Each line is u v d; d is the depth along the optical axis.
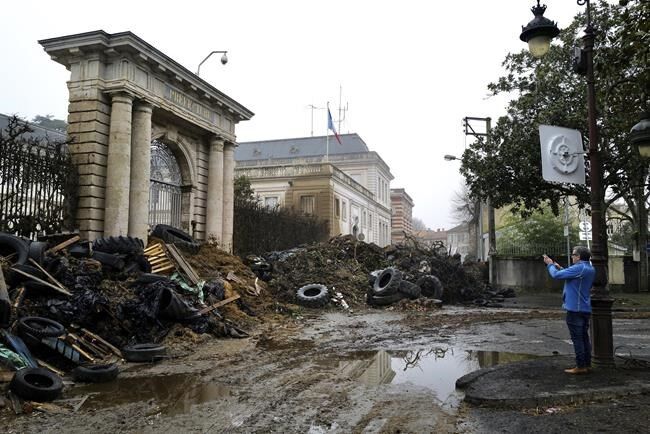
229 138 21.64
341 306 16.31
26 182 13.46
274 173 42.69
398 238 84.75
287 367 7.84
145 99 16.20
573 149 7.29
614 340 9.79
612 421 4.61
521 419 4.84
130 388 6.53
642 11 8.45
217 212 20.78
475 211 44.41
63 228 14.44
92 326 8.80
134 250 12.11
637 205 24.17
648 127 6.90
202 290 12.37
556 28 7.05
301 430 4.89
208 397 6.11
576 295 6.22
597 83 12.98
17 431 4.89
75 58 15.56
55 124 38.16
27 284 8.66
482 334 11.15
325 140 59.81
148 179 16.34
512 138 20.20
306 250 22.27
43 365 6.98
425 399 5.91
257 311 13.75
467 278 21.02
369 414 5.36
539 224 30.19
